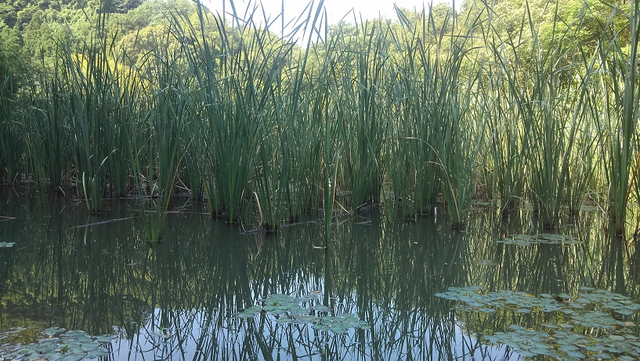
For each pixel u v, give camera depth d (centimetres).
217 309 222
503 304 228
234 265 293
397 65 429
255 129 372
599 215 461
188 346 183
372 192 474
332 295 244
